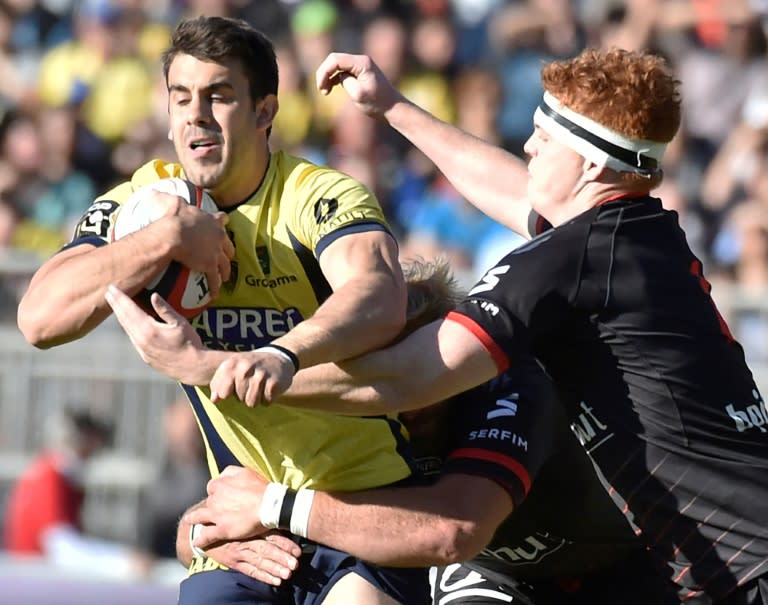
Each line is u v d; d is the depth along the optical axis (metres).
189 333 11.72
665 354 12.70
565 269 12.62
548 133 13.23
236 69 12.90
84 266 12.16
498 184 15.52
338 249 12.59
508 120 36.09
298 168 13.40
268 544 13.68
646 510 13.08
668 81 13.04
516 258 12.77
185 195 12.74
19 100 36.72
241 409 13.59
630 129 12.86
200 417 14.19
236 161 12.98
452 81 36.47
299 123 35.38
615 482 13.16
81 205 34.75
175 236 12.14
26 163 35.03
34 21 38.19
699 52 36.38
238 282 13.20
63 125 35.25
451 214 33.03
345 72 15.91
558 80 13.14
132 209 12.69
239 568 13.77
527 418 14.07
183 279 12.31
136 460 27.27
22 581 23.50
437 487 13.52
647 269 12.76
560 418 14.44
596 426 13.06
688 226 33.62
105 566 25.83
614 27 37.53
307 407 12.37
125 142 35.53
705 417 12.77
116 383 27.41
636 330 12.68
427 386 12.34
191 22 13.03
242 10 37.81
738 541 12.78
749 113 35.34
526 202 15.22
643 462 12.92
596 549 14.84
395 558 13.23
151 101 35.97
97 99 35.94
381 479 13.75
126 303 11.80
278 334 13.32
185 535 14.91
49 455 27.06
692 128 35.50
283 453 13.70
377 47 36.31
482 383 13.46
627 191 13.11
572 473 14.45
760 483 12.73
